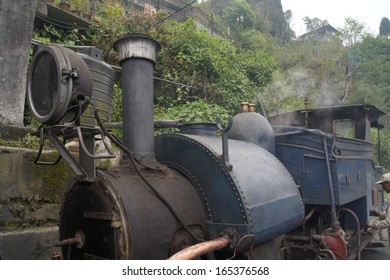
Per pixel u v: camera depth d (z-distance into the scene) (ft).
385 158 52.24
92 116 11.03
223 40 37.40
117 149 16.97
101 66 11.59
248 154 11.16
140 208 8.29
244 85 33.55
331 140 15.44
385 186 15.47
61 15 26.58
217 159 9.66
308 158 15.72
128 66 9.85
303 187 15.67
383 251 20.98
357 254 15.96
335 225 14.65
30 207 12.95
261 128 14.19
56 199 13.74
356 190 17.28
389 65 77.82
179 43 30.32
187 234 9.23
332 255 13.35
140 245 8.04
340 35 88.84
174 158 10.50
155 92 28.60
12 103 14.52
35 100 8.27
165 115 24.20
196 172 10.03
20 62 14.85
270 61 41.50
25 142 13.80
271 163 11.71
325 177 15.26
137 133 9.68
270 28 98.63
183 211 9.23
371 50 82.69
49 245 13.10
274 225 10.19
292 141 16.08
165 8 67.67
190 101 29.37
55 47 7.83
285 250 15.05
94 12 31.58
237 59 37.22
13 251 12.07
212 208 9.72
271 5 107.76
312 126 20.33
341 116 19.63
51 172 13.61
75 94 7.79
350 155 17.12
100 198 8.27
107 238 8.16
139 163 9.13
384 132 61.62
